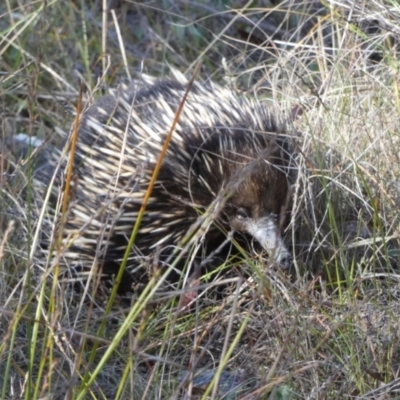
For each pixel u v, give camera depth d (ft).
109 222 24.36
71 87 33.35
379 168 26.12
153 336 23.35
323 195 26.04
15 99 35.37
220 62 38.50
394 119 27.02
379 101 27.73
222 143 24.13
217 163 24.09
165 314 23.82
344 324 20.30
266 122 25.43
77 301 25.90
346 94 28.14
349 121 27.40
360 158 26.37
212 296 25.58
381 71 29.91
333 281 24.93
